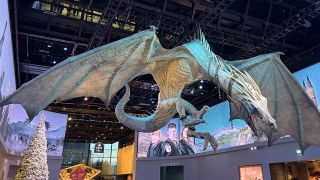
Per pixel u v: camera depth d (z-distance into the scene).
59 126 17.77
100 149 34.50
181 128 19.81
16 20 9.88
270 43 12.67
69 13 11.33
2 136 9.99
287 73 3.13
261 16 11.84
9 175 14.41
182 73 2.99
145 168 19.89
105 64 2.92
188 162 19.00
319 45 12.21
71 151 38.38
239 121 15.70
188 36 11.49
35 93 2.63
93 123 27.80
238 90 2.33
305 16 10.77
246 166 14.94
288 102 3.11
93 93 3.05
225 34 12.28
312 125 2.98
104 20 11.16
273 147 13.68
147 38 2.88
